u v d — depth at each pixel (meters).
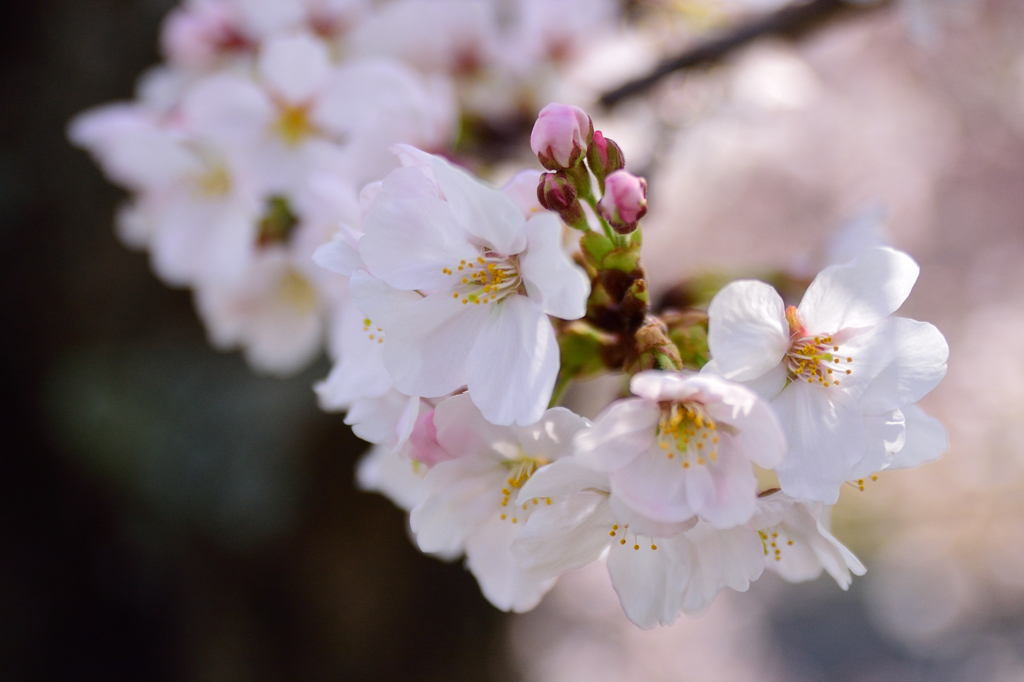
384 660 0.79
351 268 0.36
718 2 0.56
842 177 1.53
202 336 0.73
